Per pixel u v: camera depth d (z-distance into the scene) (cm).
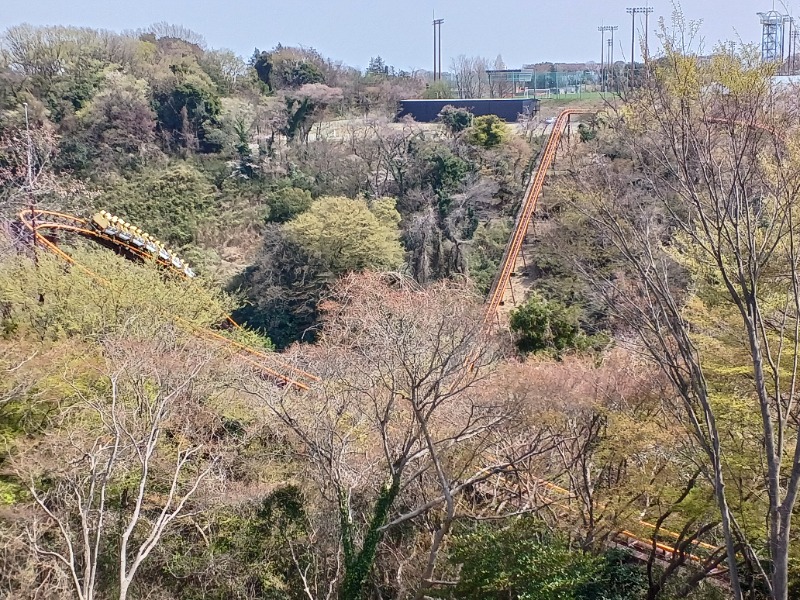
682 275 1575
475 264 3641
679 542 1288
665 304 984
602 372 1491
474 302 2412
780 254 965
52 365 1672
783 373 1044
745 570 1274
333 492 1482
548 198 3228
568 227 2300
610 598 1253
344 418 1619
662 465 1295
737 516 1108
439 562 1359
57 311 2172
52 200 3422
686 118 773
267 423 1641
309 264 3638
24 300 2144
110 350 1670
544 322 2356
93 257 2638
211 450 1620
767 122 756
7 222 2634
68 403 1612
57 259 2517
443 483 1141
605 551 1381
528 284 3222
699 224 1004
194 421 1634
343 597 1223
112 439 1409
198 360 1733
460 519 1324
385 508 1262
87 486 1399
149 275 2517
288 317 3656
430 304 1706
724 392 1226
